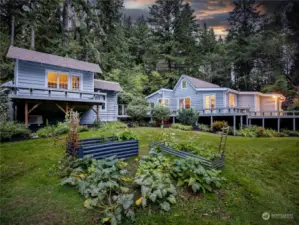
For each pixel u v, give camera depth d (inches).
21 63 442.6
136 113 606.9
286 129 637.3
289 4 998.4
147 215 123.4
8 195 140.6
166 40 1220.5
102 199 133.7
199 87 739.4
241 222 125.1
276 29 1077.1
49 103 450.6
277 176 195.6
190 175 161.2
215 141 365.4
